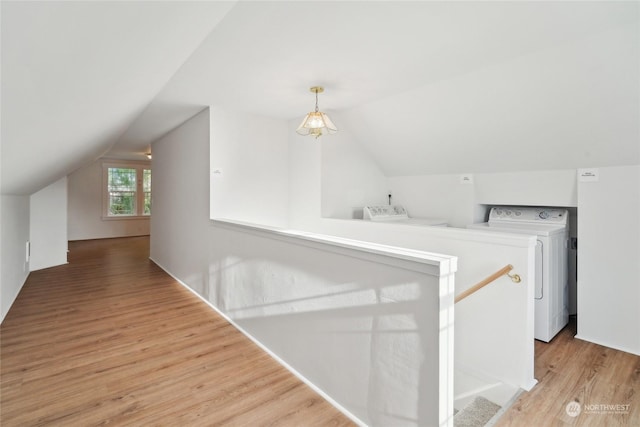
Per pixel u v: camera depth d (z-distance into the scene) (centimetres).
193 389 196
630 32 182
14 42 78
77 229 777
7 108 114
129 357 232
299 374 210
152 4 101
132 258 582
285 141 421
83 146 315
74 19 83
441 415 132
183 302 351
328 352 187
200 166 373
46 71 104
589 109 232
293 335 216
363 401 165
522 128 275
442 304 131
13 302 343
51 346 247
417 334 139
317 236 199
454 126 311
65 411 174
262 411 177
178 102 336
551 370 225
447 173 382
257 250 256
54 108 145
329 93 307
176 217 446
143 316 310
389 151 400
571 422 173
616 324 258
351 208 409
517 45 208
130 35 115
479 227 329
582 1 161
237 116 371
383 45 209
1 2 62
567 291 309
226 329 283
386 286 153
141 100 256
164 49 156
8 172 218
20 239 390
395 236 300
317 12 172
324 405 183
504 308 212
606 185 261
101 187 806
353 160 409
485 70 246
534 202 320
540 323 272
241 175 376
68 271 481
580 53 205
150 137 509
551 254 275
